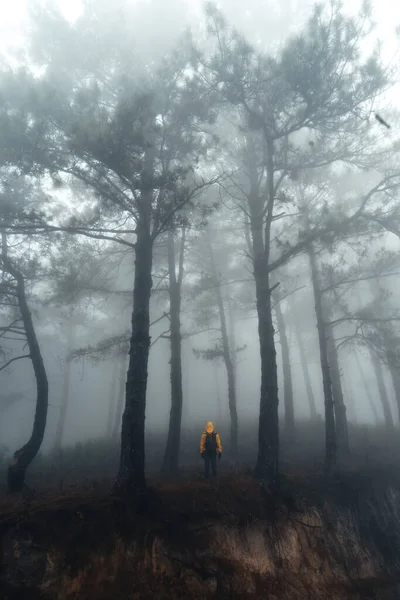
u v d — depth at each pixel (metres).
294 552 9.06
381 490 12.90
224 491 9.41
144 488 8.81
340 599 8.56
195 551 7.99
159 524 8.08
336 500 11.16
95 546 7.32
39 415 12.05
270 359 11.78
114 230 11.45
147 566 7.44
